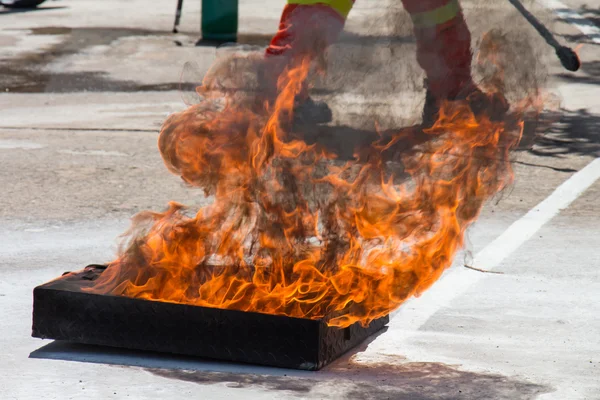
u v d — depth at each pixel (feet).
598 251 55.21
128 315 36.91
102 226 60.08
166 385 34.50
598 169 77.97
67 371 35.83
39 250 54.65
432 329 41.91
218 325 36.27
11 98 110.11
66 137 88.74
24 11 200.54
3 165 76.95
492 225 61.05
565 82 120.37
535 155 82.89
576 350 39.45
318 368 36.01
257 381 34.91
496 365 37.42
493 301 46.03
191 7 208.74
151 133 90.89
